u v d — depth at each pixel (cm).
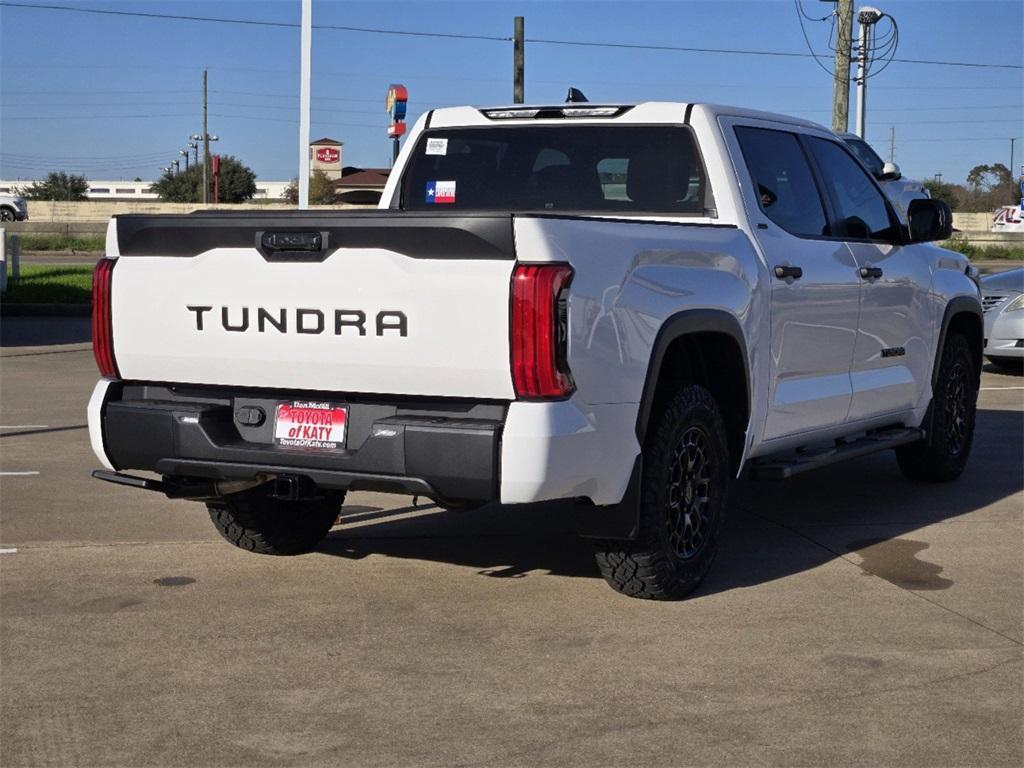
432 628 527
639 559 545
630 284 510
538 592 581
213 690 455
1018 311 1384
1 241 2178
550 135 671
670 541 555
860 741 412
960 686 462
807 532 709
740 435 604
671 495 556
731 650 501
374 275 488
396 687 459
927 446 823
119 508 749
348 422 509
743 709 439
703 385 605
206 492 564
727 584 598
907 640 515
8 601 562
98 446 554
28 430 1016
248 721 427
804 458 657
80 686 458
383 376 493
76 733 416
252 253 513
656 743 409
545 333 464
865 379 720
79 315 2117
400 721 427
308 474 510
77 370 1412
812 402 661
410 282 482
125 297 543
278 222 504
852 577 613
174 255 534
